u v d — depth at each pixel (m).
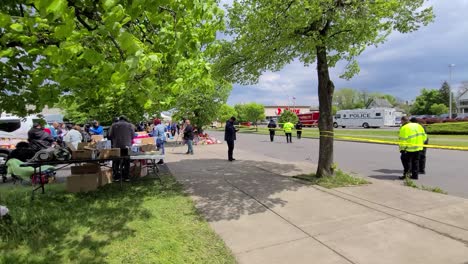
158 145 13.80
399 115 62.78
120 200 6.76
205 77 4.10
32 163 6.80
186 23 3.09
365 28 7.38
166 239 4.52
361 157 14.55
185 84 3.79
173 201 6.63
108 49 2.77
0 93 4.54
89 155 7.30
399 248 4.08
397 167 11.45
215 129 73.88
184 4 2.78
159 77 3.55
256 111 66.94
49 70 3.08
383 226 4.87
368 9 6.84
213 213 5.75
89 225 5.12
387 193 6.89
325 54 8.48
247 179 8.81
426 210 5.63
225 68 9.19
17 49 3.37
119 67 2.23
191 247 4.26
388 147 19.12
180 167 11.52
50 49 2.32
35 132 9.56
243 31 7.98
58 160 7.06
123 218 5.49
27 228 4.85
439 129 28.81
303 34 7.80
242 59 9.06
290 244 4.30
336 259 3.83
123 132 8.91
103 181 8.36
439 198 6.42
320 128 8.59
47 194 7.30
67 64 2.99
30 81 4.34
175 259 3.91
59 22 2.57
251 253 4.06
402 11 7.71
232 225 5.10
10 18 2.29
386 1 6.72
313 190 7.26
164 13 2.97
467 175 9.49
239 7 8.30
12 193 7.39
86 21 2.88
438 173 9.91
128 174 9.02
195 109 25.38
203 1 2.88
